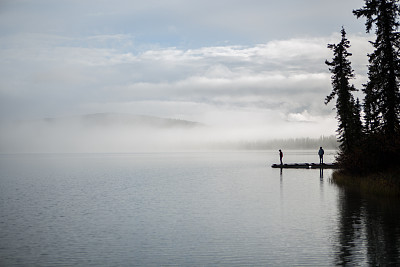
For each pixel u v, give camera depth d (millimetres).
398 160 33781
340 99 49594
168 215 22734
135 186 40438
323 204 25734
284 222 20141
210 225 19781
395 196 29000
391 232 17438
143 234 18016
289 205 25641
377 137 35312
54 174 60938
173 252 15102
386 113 35562
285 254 14594
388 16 35125
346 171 42750
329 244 15734
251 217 21672
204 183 42969
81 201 29188
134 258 14398
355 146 40312
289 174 53344
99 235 17906
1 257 14648
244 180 45625
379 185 30891
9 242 16766
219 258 14289
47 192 35406
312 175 50938
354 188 34594
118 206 26453
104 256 14672
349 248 15102
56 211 24594
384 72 35406
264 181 43375
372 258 13828
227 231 18406
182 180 47562
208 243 16328
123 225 20031
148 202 28234
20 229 19297
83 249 15617
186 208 25203
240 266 13391
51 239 17234
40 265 13719
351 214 21828
